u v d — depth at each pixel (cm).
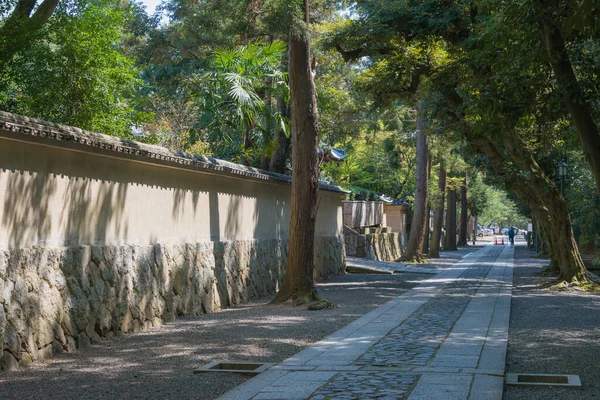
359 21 2033
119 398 693
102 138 1033
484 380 738
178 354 943
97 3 1311
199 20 2548
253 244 1784
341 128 3056
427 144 3456
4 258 838
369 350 946
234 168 1595
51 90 1238
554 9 920
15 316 850
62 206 984
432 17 1888
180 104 2367
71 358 915
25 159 897
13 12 1253
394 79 2166
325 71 2977
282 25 1468
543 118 1250
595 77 1175
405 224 4850
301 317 1352
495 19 1151
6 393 711
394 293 1884
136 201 1209
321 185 2384
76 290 993
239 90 1816
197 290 1417
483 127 1101
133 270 1170
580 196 3409
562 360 898
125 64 1389
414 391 687
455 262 3666
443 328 1170
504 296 1769
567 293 1894
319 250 2430
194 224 1456
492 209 9188
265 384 730
